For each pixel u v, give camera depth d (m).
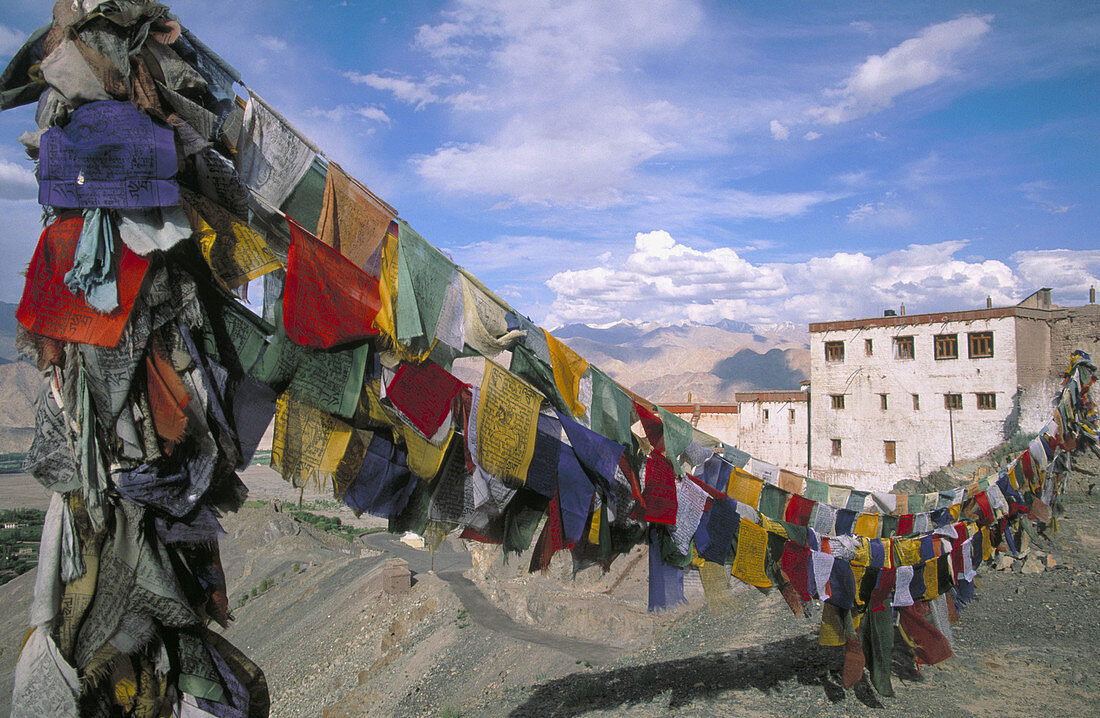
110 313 4.25
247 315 5.25
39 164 4.23
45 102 4.51
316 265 5.27
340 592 41.84
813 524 10.93
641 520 8.58
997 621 15.14
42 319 4.22
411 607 32.38
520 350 7.18
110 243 4.27
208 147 4.62
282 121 5.29
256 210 5.04
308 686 30.97
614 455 7.66
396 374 6.05
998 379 35.00
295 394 5.47
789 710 11.21
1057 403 17.47
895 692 11.50
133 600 4.36
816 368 42.25
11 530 96.06
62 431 4.37
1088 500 24.41
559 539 7.60
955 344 36.72
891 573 10.77
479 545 34.34
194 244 4.73
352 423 5.83
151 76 4.48
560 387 7.41
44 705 4.05
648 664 15.98
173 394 4.52
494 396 6.63
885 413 39.12
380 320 5.75
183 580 4.73
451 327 6.33
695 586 9.29
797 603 9.80
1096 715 10.14
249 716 5.09
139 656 4.46
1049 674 11.91
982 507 13.09
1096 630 13.71
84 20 4.29
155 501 4.43
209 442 4.65
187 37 4.76
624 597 25.53
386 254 5.90
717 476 10.10
